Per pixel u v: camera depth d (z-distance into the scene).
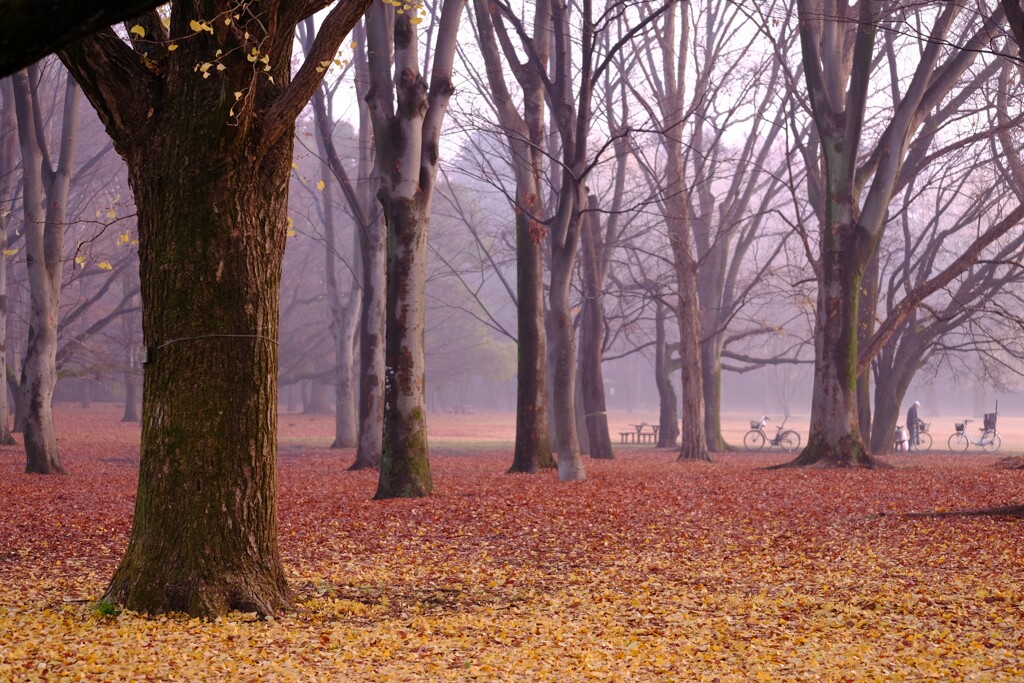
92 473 23.84
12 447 30.62
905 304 23.47
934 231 32.03
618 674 6.36
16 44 3.38
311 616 7.93
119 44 7.54
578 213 19.62
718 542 12.49
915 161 27.23
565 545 12.46
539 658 6.86
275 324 7.96
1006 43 24.25
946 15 20.27
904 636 7.62
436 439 45.56
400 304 17.11
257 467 7.86
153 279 7.64
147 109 7.55
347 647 6.89
